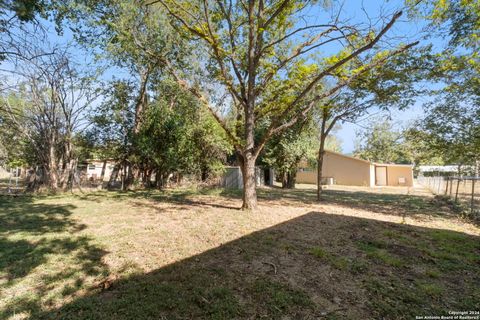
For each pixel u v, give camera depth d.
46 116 13.02
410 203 10.72
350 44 6.62
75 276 3.21
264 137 7.65
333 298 2.79
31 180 14.86
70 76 13.06
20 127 12.80
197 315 2.45
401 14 5.42
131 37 7.89
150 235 5.00
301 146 16.64
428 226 6.25
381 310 2.58
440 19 6.55
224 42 8.21
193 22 7.80
